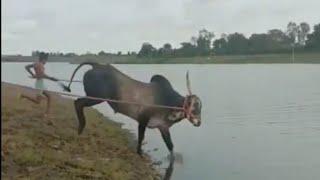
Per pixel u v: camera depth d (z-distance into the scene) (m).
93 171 10.85
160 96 14.12
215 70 106.25
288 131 19.92
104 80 13.98
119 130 18.53
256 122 22.58
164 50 161.00
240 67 127.38
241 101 34.19
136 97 14.00
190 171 13.02
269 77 71.88
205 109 28.59
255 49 160.25
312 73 82.88
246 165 13.83
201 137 18.25
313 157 14.86
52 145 12.27
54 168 10.25
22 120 14.21
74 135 14.18
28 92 19.05
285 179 12.39
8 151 10.25
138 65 147.88
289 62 150.75
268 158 14.64
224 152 15.59
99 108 27.50
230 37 161.88
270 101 33.78
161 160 14.16
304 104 31.12
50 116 16.00
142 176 11.95
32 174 9.60
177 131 19.69
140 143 14.31
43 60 15.47
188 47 162.25
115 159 12.71
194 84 54.94
